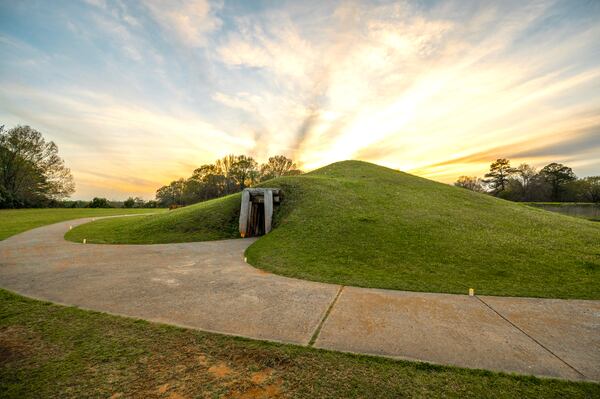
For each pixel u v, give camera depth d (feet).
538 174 206.69
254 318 14.73
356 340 12.41
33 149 139.03
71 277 22.88
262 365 10.41
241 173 217.15
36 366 10.30
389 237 33.12
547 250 28.04
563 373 10.17
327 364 10.48
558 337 12.91
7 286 20.38
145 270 25.27
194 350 11.43
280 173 223.30
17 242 41.68
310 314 15.31
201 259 30.09
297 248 31.94
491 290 19.47
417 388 9.14
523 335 13.07
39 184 143.23
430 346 11.96
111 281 21.70
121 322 14.12
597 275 22.11
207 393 8.84
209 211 55.31
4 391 8.91
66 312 15.42
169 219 54.19
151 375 9.77
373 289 19.80
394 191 58.13
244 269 25.62
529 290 19.44
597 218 101.81
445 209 46.01
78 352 11.27
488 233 33.83
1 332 13.00
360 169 84.48
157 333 12.92
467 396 8.80
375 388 9.12
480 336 12.93
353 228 36.88
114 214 100.22
